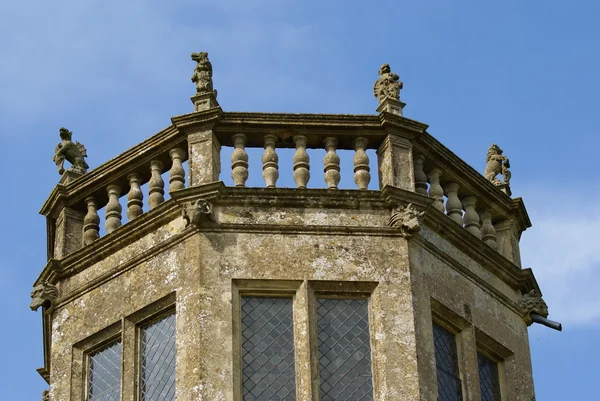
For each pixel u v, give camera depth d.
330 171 43.12
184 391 39.41
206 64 44.72
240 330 40.53
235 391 39.41
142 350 41.91
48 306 44.44
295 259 41.38
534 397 44.53
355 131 43.66
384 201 42.44
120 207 44.75
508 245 46.69
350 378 40.34
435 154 44.62
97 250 43.88
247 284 41.00
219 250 41.34
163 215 42.62
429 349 40.88
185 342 40.16
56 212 46.16
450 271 43.22
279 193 42.16
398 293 41.19
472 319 43.22
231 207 42.00
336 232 41.88
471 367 42.47
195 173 42.66
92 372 43.00
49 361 46.06
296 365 40.16
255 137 43.56
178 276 41.47
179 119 43.31
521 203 47.00
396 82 44.97
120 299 42.66
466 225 45.41
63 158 47.25
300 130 43.53
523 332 45.50
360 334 40.94
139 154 44.22
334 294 41.31
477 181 45.69
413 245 42.22
